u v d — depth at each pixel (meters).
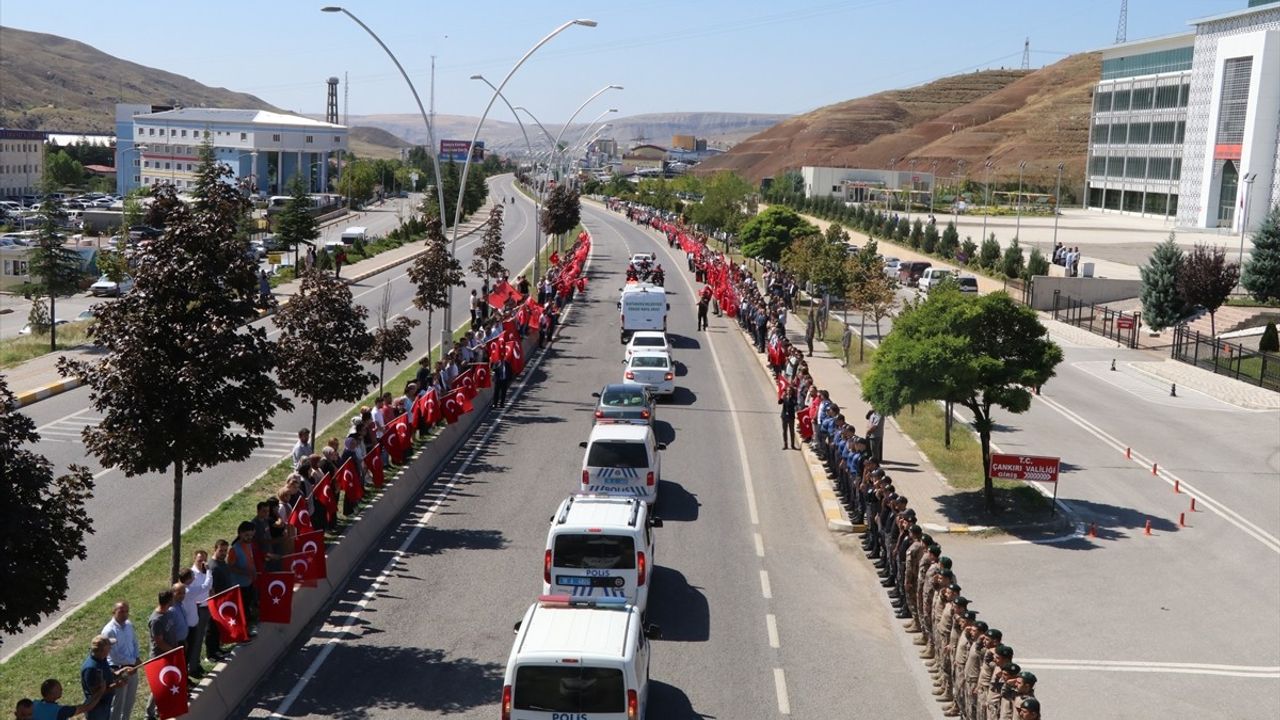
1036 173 199.50
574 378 40.22
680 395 37.88
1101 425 35.91
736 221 104.75
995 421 35.56
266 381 16.27
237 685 14.57
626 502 17.81
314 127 171.12
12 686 13.91
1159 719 15.57
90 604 16.80
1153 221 123.06
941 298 25.47
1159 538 24.30
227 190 17.27
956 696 14.60
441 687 15.03
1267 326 48.94
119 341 15.20
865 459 22.95
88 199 145.75
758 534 22.78
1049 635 18.59
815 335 51.56
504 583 19.17
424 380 30.39
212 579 14.93
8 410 11.64
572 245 101.94
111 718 12.55
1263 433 35.38
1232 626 19.28
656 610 18.38
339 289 25.16
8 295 71.81
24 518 11.16
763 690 15.35
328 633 16.88
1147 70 128.00
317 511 19.73
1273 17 98.25
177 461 15.65
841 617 18.36
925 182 173.00
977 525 24.25
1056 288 67.50
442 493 24.91
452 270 40.69
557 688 12.10
